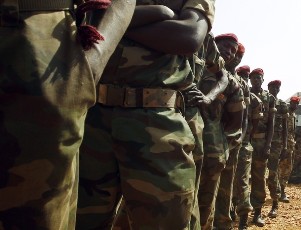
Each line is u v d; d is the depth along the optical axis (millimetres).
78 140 1137
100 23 1269
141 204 2066
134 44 2135
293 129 12078
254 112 7141
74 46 1127
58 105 1055
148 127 2092
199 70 3324
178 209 2072
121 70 2135
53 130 1049
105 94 2162
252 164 8086
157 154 2066
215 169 4301
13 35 1026
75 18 1188
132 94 2113
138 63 2123
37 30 1055
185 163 2133
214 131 4371
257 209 8000
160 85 2148
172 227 2062
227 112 4797
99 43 1217
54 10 1108
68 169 1112
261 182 7980
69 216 1254
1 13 1017
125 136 2102
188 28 2072
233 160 5457
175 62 2203
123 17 1334
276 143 9680
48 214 1081
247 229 7102
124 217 2625
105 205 2236
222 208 5430
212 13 2217
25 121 1023
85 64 1142
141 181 2061
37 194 1056
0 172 1028
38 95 1021
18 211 1049
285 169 11406
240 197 6652
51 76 1050
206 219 4340
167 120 2125
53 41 1077
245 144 6875
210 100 3738
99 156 2195
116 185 2252
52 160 1058
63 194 1118
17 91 1016
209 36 3688
